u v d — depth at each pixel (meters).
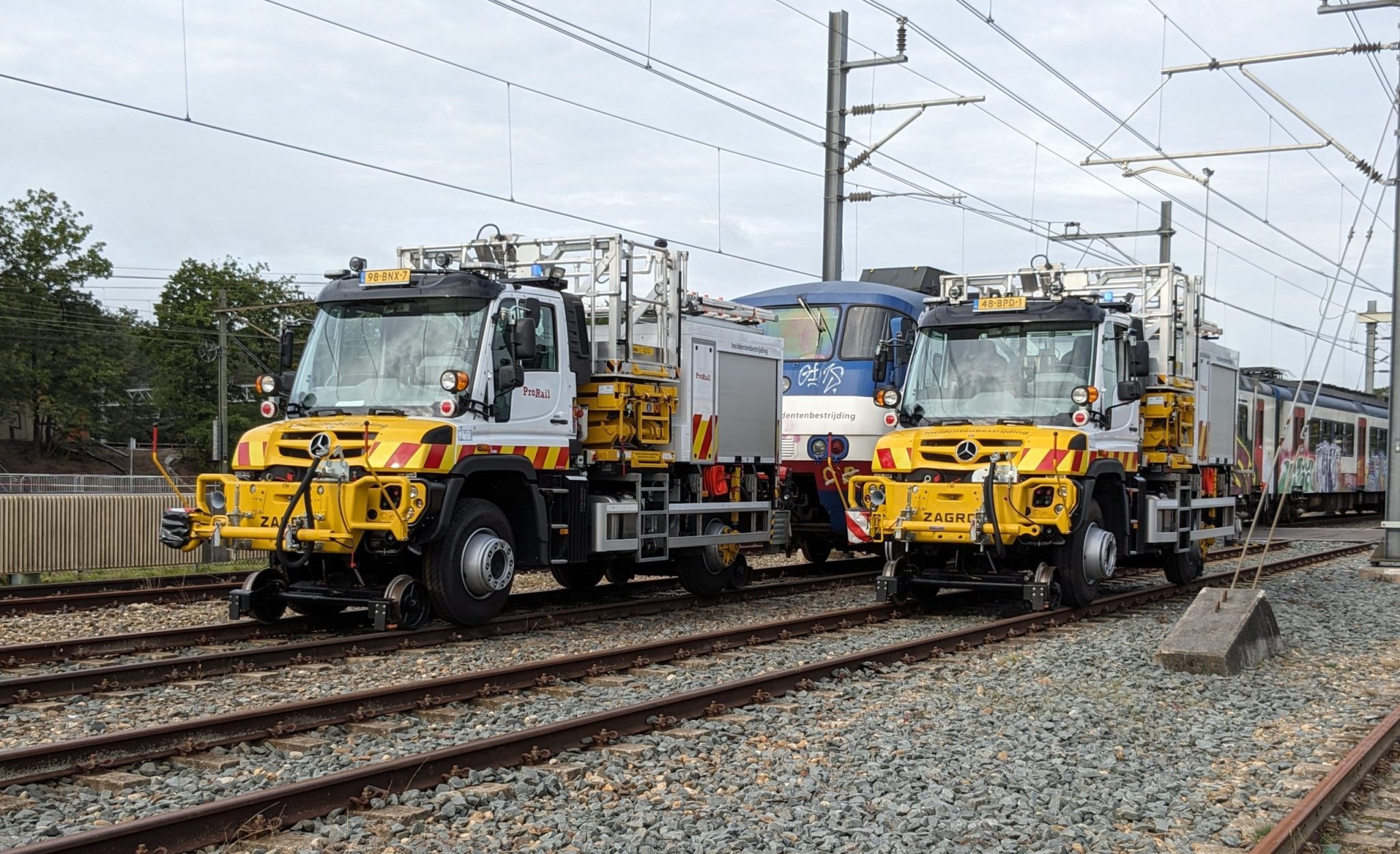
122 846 5.24
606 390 13.81
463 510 12.02
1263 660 11.23
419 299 12.30
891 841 5.93
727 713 8.58
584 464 13.74
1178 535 16.41
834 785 6.88
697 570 15.51
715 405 15.67
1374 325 55.69
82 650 10.45
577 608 14.34
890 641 12.25
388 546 11.37
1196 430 17.39
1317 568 21.23
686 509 14.94
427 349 12.14
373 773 6.25
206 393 66.44
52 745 6.69
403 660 10.52
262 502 11.35
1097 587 14.45
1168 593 16.75
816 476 17.88
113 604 14.07
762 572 19.12
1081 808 6.51
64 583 15.87
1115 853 5.90
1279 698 9.52
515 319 12.48
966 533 13.39
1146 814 6.44
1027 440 13.49
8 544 17.06
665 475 14.70
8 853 4.93
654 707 8.10
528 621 12.60
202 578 17.45
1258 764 7.52
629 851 5.72
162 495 19.08
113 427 71.50
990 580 14.02
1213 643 10.60
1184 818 6.41
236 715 7.48
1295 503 35.44
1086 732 8.27
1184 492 16.91
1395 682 10.45
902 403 14.85
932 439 13.88
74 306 68.31
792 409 17.91
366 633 12.04
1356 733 8.43
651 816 6.19
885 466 14.14
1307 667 11.12
